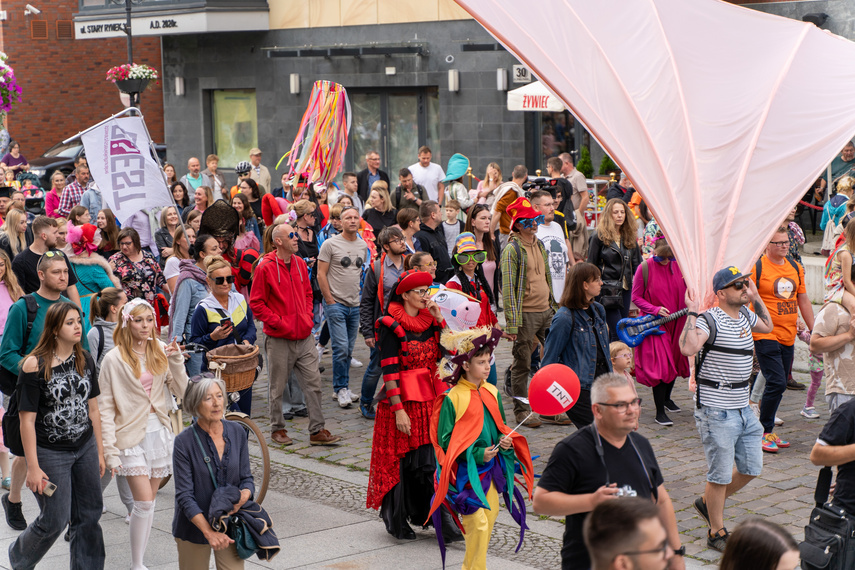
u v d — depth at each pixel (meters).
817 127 8.26
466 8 7.82
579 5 8.40
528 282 9.27
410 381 6.71
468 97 20.72
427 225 10.88
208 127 25.33
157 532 7.20
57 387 5.82
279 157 23.83
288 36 23.30
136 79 20.42
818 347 7.05
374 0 21.77
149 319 6.36
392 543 6.84
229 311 8.36
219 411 5.39
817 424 9.36
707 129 8.06
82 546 6.10
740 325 6.52
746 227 7.69
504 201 10.66
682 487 7.77
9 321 6.57
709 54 8.58
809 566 5.18
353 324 10.46
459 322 7.14
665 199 7.66
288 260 9.10
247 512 5.35
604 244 10.00
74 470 6.01
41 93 29.05
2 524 7.29
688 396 10.58
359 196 16.80
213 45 24.58
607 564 3.02
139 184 10.57
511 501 6.00
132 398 6.34
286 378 9.20
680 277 9.38
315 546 6.79
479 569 5.86
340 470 8.51
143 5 24.14
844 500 5.24
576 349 7.61
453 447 5.78
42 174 25.45
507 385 10.52
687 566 6.29
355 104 22.78
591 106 7.72
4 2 28.41
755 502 7.39
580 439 4.40
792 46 8.94
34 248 8.90
